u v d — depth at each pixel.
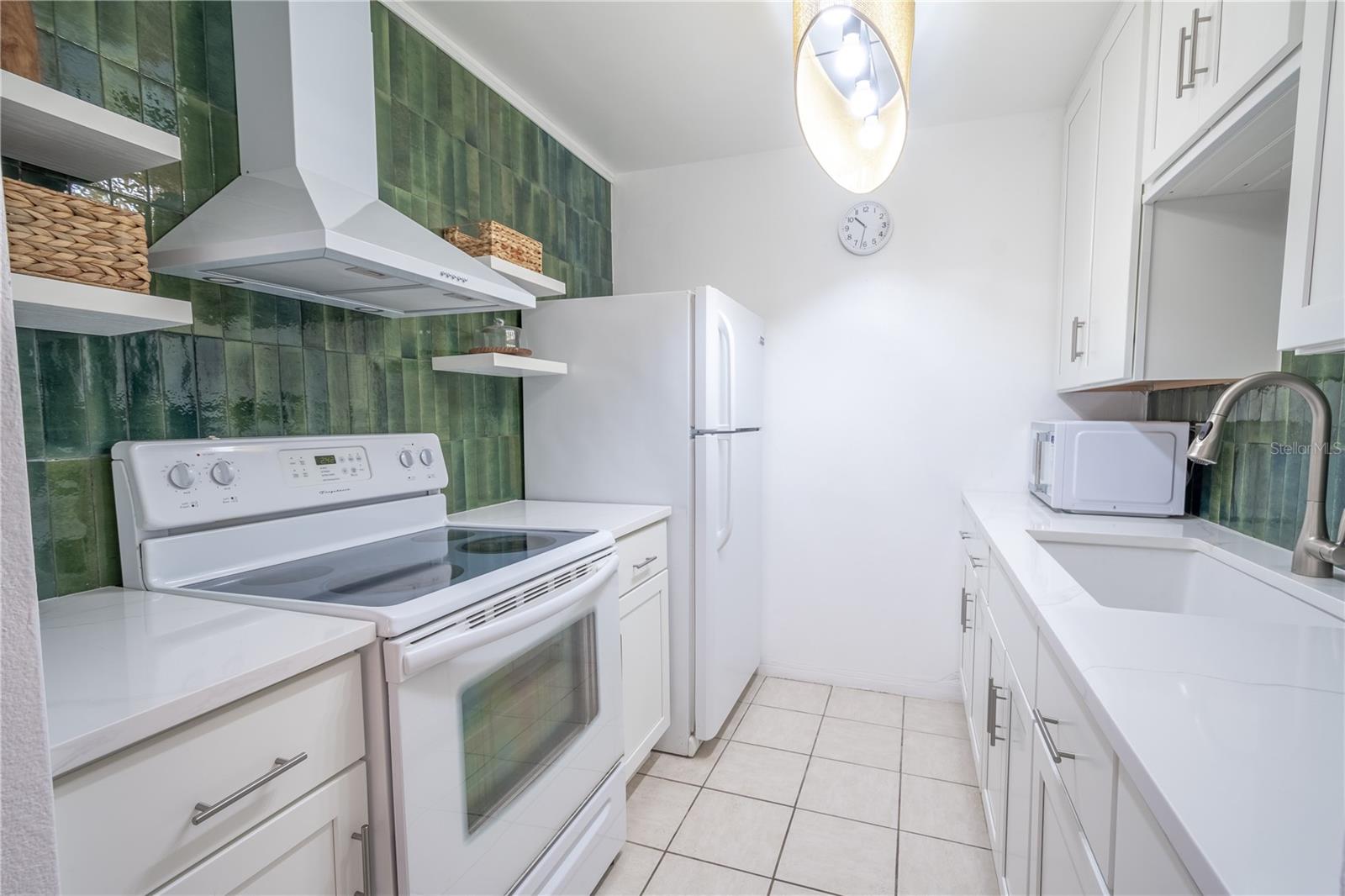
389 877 1.02
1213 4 1.17
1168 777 0.53
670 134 2.65
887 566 2.72
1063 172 2.40
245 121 1.35
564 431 2.31
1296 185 0.87
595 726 1.60
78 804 0.66
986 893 1.60
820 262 2.76
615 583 1.71
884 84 1.76
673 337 2.16
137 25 1.20
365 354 1.72
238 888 0.81
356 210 1.31
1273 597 1.24
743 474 2.50
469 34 1.95
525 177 2.38
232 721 0.81
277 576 1.28
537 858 1.35
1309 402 1.18
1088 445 1.99
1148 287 1.59
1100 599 1.70
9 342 0.39
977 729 1.98
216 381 1.34
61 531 1.11
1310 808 0.48
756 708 2.61
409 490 1.71
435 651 1.02
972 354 2.57
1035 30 1.91
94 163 1.05
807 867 1.70
